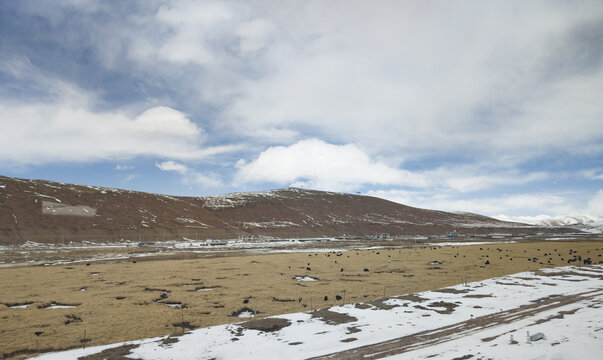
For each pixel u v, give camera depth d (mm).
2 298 39156
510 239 183375
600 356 17031
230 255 95625
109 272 60094
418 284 45406
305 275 55250
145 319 30078
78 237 150500
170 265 70125
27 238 137875
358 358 18562
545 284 39656
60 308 34844
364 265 67375
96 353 20688
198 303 35938
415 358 18031
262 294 40281
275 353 20047
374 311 29391
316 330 24438
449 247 119250
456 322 25234
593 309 27094
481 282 42344
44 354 21141
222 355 20000
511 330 22438
